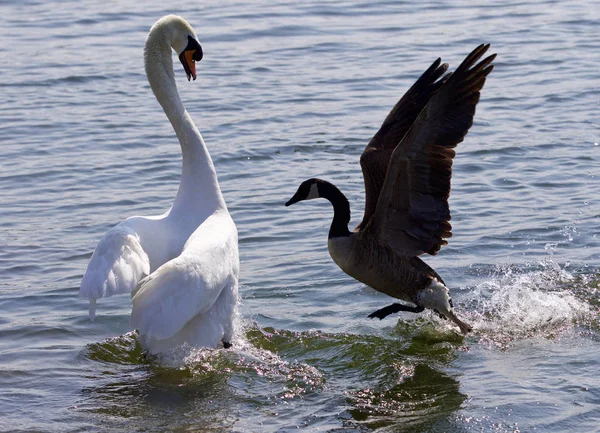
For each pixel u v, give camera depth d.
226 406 9.78
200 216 10.92
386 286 12.21
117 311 12.35
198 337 10.12
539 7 33.19
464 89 10.81
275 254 14.20
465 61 10.63
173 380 10.40
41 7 34.12
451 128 10.98
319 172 17.94
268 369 10.67
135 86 24.53
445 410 9.48
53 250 14.33
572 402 9.49
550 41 28.27
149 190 17.19
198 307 9.66
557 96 22.64
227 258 10.30
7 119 21.58
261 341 11.37
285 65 26.20
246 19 31.69
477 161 18.30
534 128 20.30
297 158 18.80
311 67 25.91
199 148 11.18
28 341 11.42
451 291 12.77
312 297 12.73
